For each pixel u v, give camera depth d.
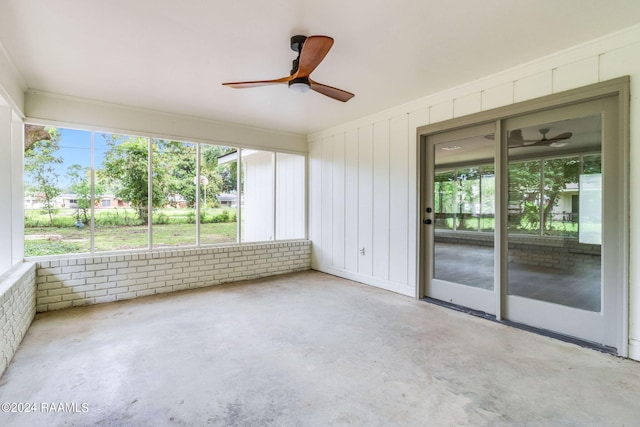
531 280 3.09
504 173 3.24
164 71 3.09
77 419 1.75
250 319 3.30
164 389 2.04
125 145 4.23
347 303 3.84
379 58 2.83
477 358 2.44
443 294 3.86
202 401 1.92
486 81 3.26
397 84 3.45
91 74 3.15
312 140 5.77
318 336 2.87
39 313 3.48
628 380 2.13
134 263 4.12
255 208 6.98
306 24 2.29
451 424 1.72
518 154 3.15
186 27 2.32
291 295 4.20
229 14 2.16
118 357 2.46
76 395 1.96
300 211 6.02
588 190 2.71
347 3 2.04
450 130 3.68
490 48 2.66
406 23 2.28
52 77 3.22
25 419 1.74
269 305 3.77
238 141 5.11
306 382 2.12
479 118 3.32
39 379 2.14
